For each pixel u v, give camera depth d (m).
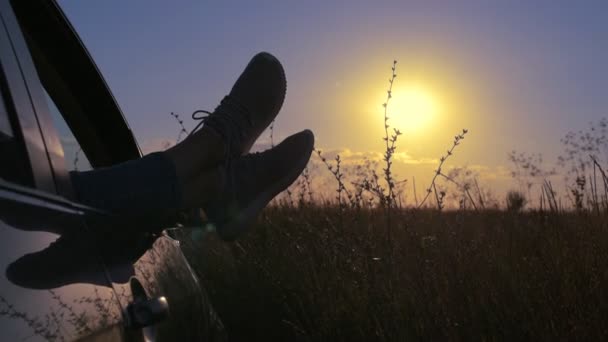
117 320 1.38
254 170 2.36
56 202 1.49
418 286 3.79
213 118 2.15
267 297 4.42
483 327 3.52
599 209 4.64
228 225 2.32
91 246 1.52
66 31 2.33
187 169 2.01
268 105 2.35
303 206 5.57
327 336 3.83
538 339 3.33
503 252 4.21
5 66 1.49
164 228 2.07
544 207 5.09
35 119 1.57
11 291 1.03
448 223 4.58
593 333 3.27
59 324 1.12
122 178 1.85
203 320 2.20
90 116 2.51
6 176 1.30
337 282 4.12
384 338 3.55
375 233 4.47
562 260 3.95
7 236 1.14
